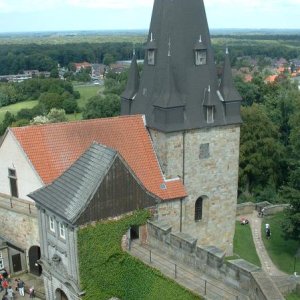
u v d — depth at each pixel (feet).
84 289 99.76
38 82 530.27
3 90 507.71
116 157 100.89
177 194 127.03
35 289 126.52
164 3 125.18
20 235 132.87
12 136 123.34
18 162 125.29
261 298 79.97
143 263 100.17
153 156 129.29
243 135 239.09
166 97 121.90
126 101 139.95
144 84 133.39
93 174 101.04
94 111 368.27
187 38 125.29
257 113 240.53
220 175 136.67
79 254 97.66
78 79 655.35
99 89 554.05
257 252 162.61
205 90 127.95
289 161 202.28
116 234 103.50
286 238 161.99
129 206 105.19
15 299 122.31
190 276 95.40
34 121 331.36
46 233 108.27
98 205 98.99
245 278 87.04
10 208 131.23
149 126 129.39
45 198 105.19
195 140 128.88
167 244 105.50
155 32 128.98
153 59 129.49
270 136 242.58
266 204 206.39
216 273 93.61
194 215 134.82
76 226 96.02
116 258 104.17
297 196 150.51
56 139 124.06
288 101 279.28
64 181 106.11
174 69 124.36
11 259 135.13
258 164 238.27
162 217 126.62
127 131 129.80
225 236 143.54
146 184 124.06
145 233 110.93
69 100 435.12
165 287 95.25
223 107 131.75
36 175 118.93
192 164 130.52
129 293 104.17
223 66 131.75
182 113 124.57
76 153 123.44
